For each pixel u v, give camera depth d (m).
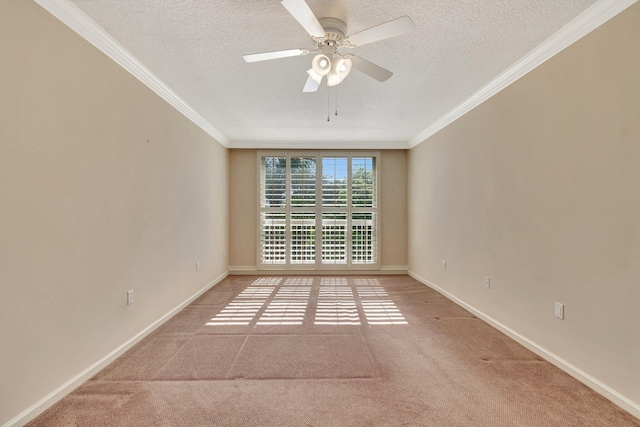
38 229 1.62
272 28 2.00
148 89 2.68
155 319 2.81
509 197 2.62
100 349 2.08
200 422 1.55
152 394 1.79
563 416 1.59
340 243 5.30
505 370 2.06
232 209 5.30
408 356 2.27
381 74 2.06
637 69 1.59
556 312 2.11
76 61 1.87
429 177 4.39
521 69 2.43
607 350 1.75
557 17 1.87
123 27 1.98
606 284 1.75
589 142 1.86
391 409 1.66
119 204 2.29
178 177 3.29
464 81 2.80
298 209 5.30
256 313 3.25
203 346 2.45
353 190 5.31
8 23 1.46
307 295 3.95
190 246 3.61
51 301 1.70
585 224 1.89
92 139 2.01
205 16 1.87
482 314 3.04
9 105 1.46
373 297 3.86
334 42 1.87
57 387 1.73
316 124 4.15
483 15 1.86
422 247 4.66
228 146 5.11
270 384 1.90
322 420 1.57
